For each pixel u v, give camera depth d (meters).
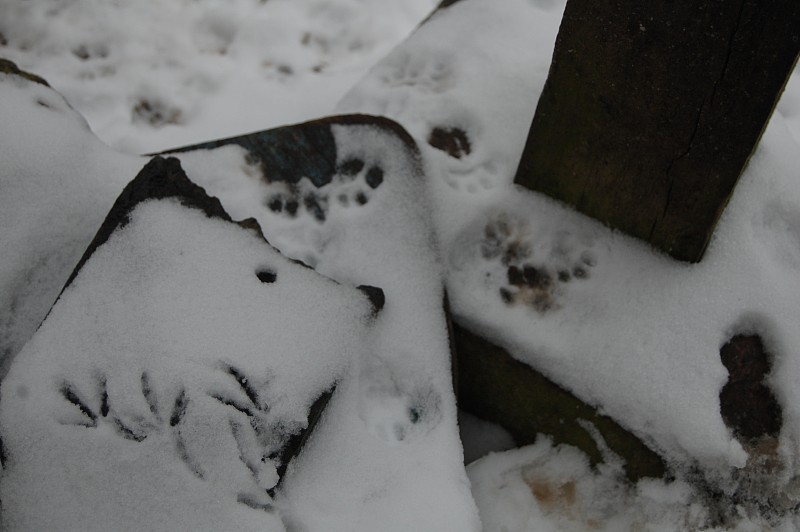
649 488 0.81
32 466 0.75
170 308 0.77
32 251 0.82
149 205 0.80
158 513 0.74
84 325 0.77
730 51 0.74
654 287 0.82
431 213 0.85
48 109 0.86
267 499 0.75
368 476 0.77
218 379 0.76
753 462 0.79
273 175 0.85
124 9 1.04
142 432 0.75
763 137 0.87
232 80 1.00
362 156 0.86
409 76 0.93
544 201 0.85
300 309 0.78
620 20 0.76
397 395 0.81
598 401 0.81
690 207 0.80
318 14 1.06
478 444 0.86
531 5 0.96
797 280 0.83
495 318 0.82
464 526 0.77
